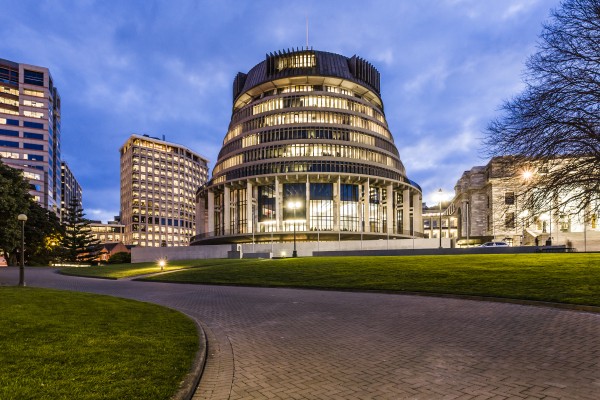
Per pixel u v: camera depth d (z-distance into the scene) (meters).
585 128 14.12
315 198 76.50
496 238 77.69
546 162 15.21
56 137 144.75
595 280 16.05
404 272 23.72
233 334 10.24
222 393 5.88
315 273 26.77
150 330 9.65
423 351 7.98
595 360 6.98
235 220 81.50
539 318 10.94
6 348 7.44
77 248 91.31
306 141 75.69
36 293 16.80
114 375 6.00
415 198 91.25
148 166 178.62
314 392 5.86
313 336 9.77
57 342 8.02
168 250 63.41
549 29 15.11
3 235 32.03
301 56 84.81
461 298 15.61
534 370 6.54
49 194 122.69
